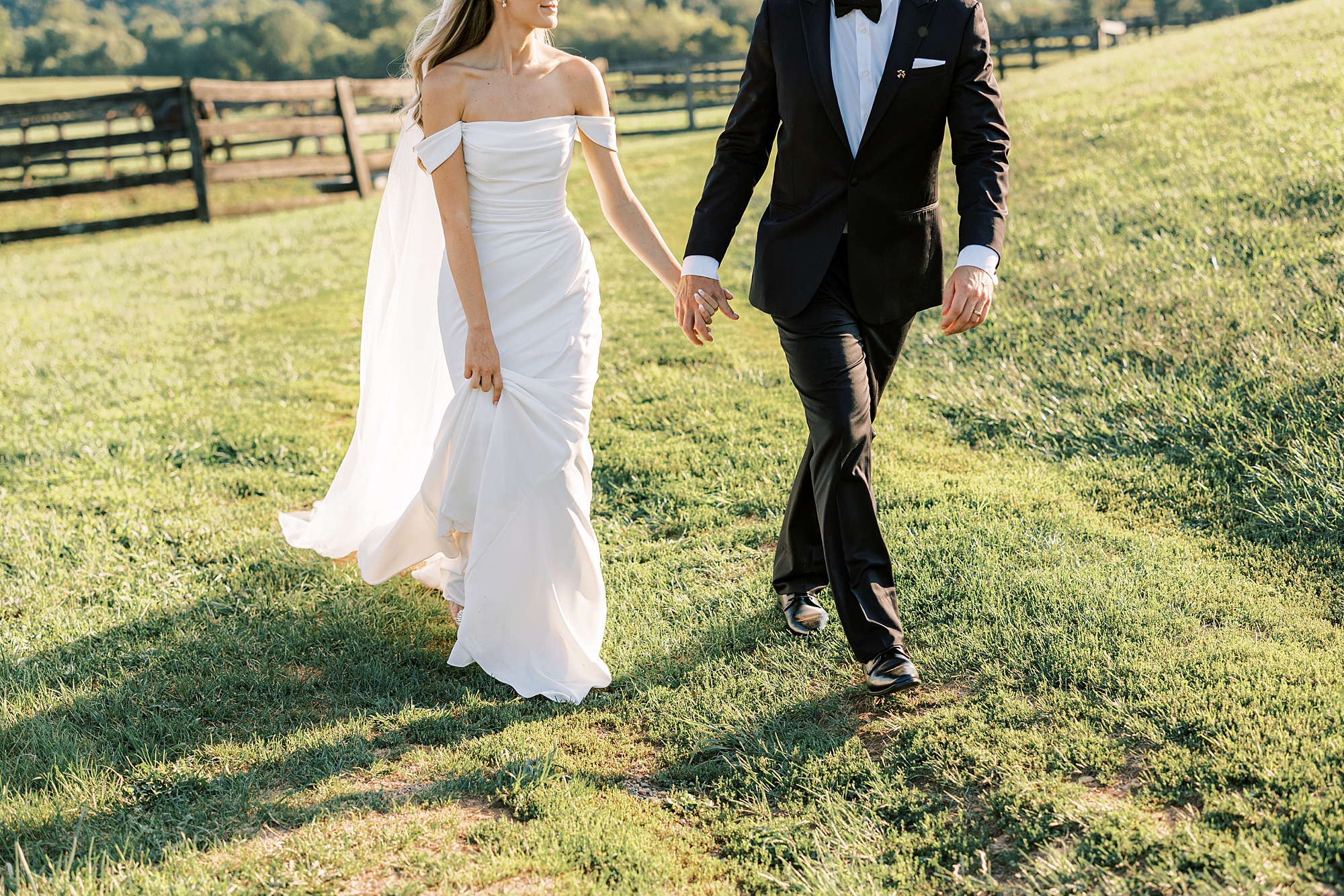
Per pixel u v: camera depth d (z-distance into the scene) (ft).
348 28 244.22
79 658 10.30
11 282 32.55
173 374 21.13
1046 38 77.51
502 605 9.81
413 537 10.48
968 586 10.45
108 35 270.05
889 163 8.66
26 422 18.39
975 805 7.51
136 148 84.79
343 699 9.62
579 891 6.95
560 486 9.78
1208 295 16.46
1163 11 139.13
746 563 11.99
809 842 7.34
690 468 14.93
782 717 8.88
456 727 9.18
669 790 8.16
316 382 20.38
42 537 13.28
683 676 9.71
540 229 9.78
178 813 7.84
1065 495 12.61
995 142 8.57
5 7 343.05
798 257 8.90
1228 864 6.34
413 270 10.79
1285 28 39.99
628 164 48.49
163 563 12.61
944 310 8.43
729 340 20.79
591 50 179.93
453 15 9.43
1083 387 15.39
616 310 23.75
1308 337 14.33
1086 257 19.84
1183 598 9.75
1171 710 7.98
